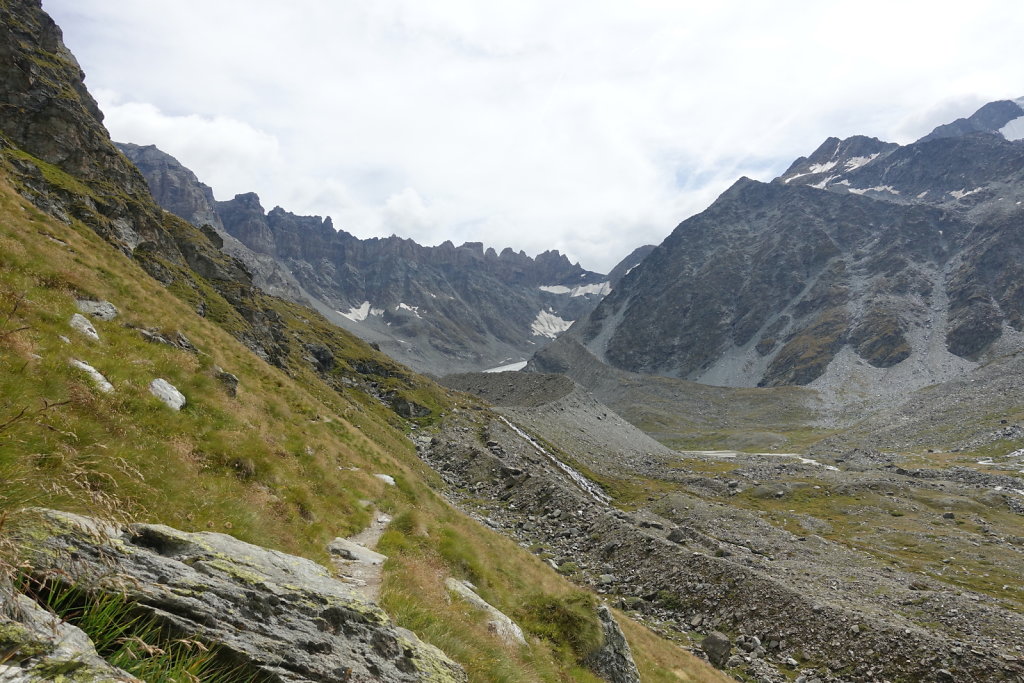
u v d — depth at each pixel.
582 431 166.12
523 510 71.88
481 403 168.00
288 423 31.72
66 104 97.62
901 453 191.50
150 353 23.30
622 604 51.03
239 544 9.48
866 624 42.34
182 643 5.82
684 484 127.19
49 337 17.98
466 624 15.27
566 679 18.28
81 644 5.06
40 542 5.86
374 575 16.55
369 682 7.65
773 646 43.59
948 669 37.00
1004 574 64.12
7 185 34.78
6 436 10.35
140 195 113.69
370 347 185.50
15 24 107.81
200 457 18.33
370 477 31.73
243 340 77.88
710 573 52.69
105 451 13.49
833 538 81.31
